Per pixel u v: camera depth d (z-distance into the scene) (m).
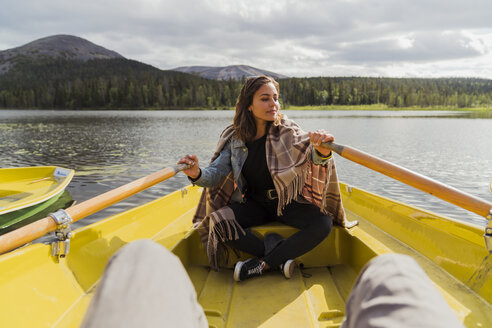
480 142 21.41
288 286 2.05
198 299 1.94
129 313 0.47
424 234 2.36
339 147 1.96
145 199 7.80
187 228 2.93
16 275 1.61
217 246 2.26
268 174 2.27
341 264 2.35
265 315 1.78
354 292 0.60
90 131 29.02
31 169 7.33
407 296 0.50
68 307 1.75
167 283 0.55
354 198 3.46
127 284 0.52
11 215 5.45
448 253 2.12
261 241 2.22
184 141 20.95
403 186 9.22
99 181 9.48
